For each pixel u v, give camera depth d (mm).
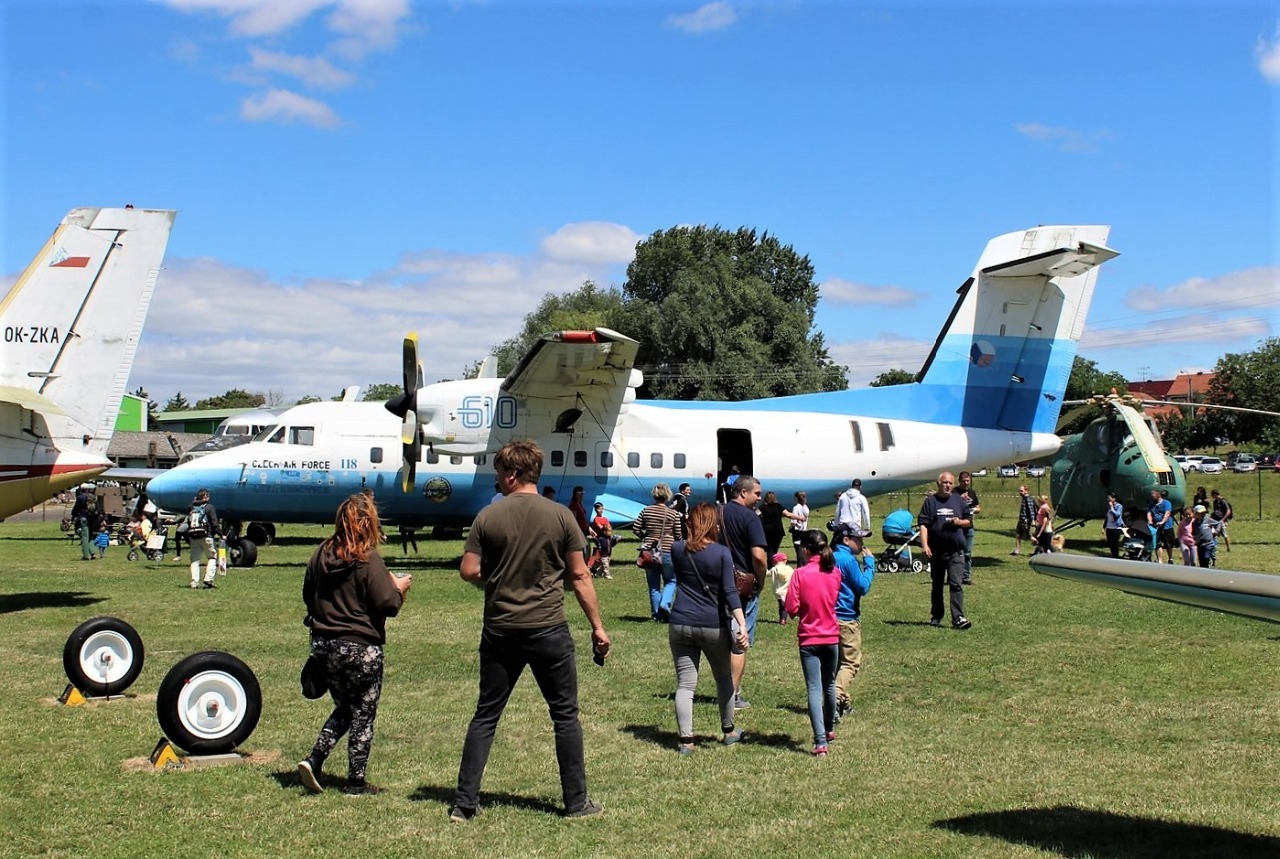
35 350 15328
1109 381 91625
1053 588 18500
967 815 6641
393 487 22406
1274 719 9078
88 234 15570
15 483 15023
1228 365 94438
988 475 79562
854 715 9258
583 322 65188
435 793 7016
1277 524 38125
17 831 6227
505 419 21922
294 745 8102
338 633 6789
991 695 10023
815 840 6207
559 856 5941
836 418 23516
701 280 63969
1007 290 23516
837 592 8258
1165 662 11617
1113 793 7055
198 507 18156
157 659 11297
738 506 9141
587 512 22391
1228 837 6211
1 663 11062
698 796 7027
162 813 6551
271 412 30250
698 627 8016
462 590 17797
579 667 11344
